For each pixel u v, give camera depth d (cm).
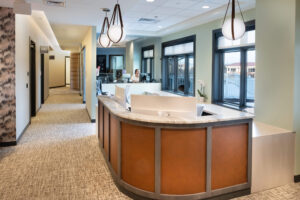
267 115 371
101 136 460
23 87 565
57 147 482
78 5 462
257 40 383
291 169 339
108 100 425
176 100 292
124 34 398
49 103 1058
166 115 297
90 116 729
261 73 378
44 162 405
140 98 308
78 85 1664
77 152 454
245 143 301
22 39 545
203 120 271
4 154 439
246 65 545
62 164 397
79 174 362
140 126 284
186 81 773
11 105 479
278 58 348
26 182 335
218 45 606
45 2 445
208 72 634
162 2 496
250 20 500
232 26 313
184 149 274
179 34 776
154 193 281
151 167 281
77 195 303
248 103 548
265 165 320
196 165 277
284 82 341
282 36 340
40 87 930
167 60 898
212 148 280
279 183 332
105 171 373
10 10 460
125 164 305
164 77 905
